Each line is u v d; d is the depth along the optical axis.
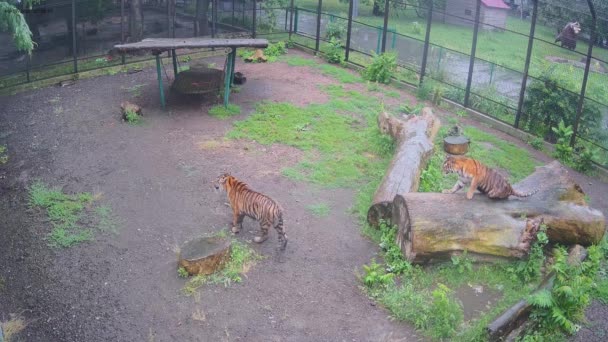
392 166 10.65
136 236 9.38
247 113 14.50
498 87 17.83
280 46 20.22
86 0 17.59
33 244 9.16
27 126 13.46
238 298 7.99
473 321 7.65
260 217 8.91
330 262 8.85
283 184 11.11
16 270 8.62
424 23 29.09
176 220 9.84
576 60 21.47
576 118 13.88
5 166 11.66
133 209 10.13
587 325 7.86
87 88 16.09
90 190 10.70
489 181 8.77
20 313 7.78
